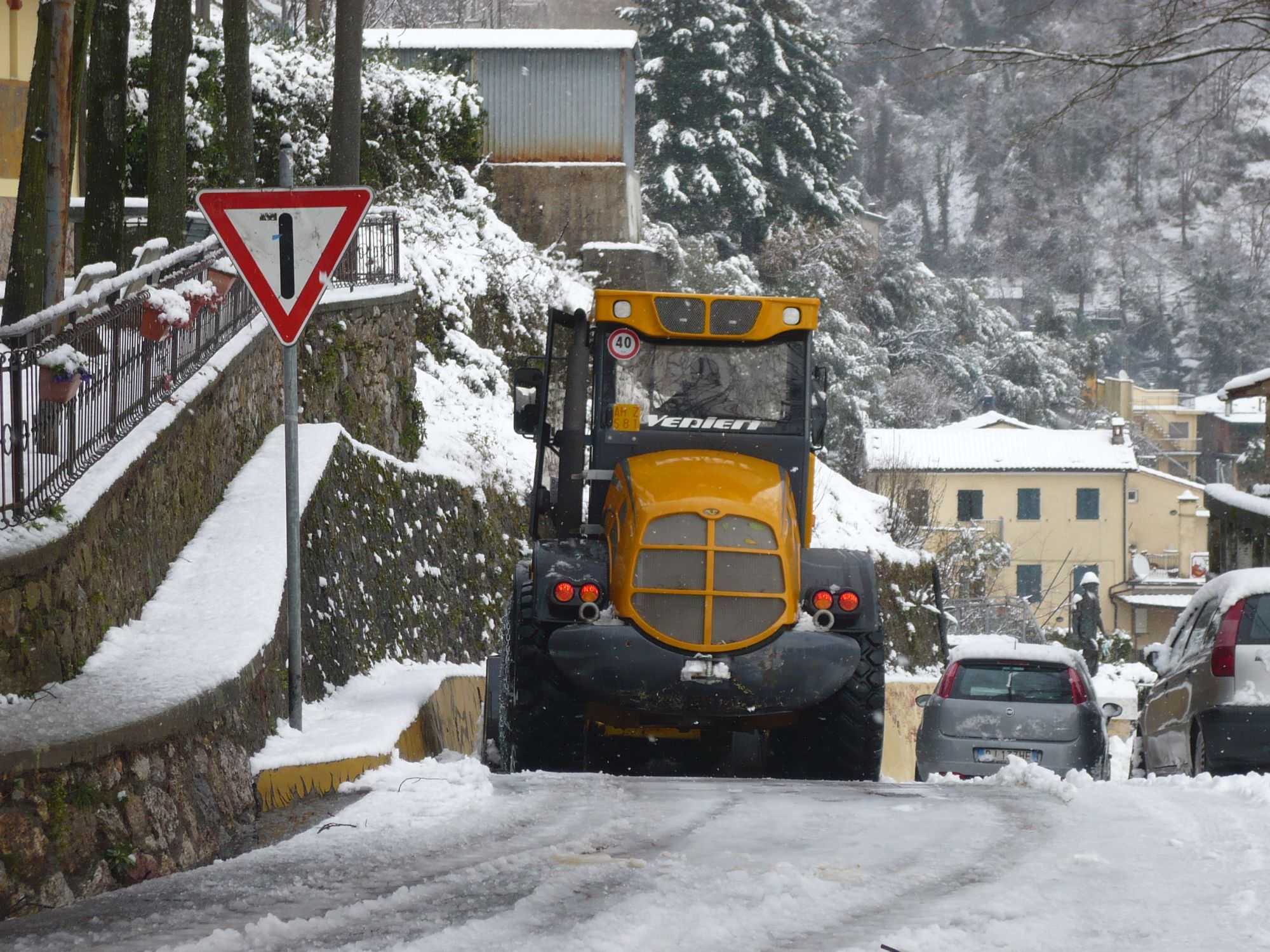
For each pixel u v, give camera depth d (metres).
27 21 54.59
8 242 54.16
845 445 132.50
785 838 15.05
